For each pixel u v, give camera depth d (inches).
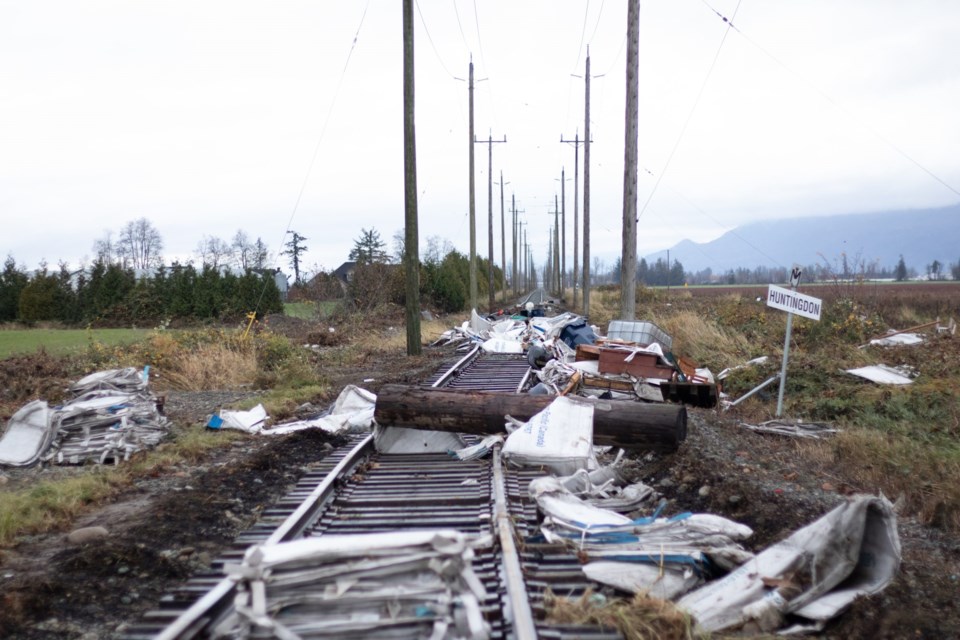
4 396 518.9
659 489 309.0
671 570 205.8
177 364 653.9
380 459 359.9
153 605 200.7
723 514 261.9
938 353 605.6
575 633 164.1
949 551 230.4
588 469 310.8
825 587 191.2
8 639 178.9
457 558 155.1
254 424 434.3
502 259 2891.2
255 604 145.5
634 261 740.7
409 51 793.6
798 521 239.5
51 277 1646.2
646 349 505.0
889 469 310.8
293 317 1368.1
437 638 144.6
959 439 370.6
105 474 319.3
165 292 1560.0
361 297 1382.9
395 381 614.2
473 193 1535.4
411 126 810.2
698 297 1879.9
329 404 533.0
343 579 152.3
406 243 839.7
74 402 381.7
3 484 311.4
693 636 171.8
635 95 731.4
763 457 340.2
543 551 216.7
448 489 298.5
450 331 1096.2
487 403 355.9
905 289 1862.7
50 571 210.4
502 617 171.9
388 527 249.9
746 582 193.9
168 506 264.5
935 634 174.7
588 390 495.2
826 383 515.5
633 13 724.7
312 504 259.9
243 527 262.2
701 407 492.7
